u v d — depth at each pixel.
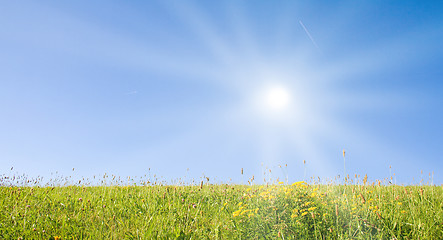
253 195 6.57
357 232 4.35
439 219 4.64
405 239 4.11
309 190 6.45
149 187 9.66
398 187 7.84
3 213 5.70
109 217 5.82
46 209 6.24
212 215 6.32
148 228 5.08
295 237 4.25
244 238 4.59
